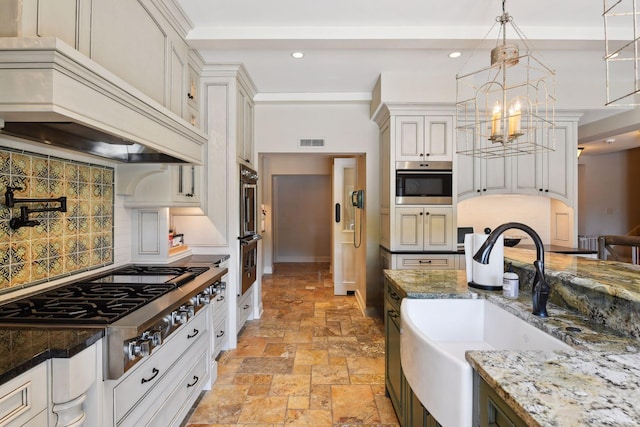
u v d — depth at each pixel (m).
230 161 3.13
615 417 0.66
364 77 3.50
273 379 2.56
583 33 2.49
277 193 8.06
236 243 3.14
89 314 1.34
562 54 2.93
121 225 2.39
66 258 1.85
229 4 2.21
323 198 8.05
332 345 3.20
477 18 2.39
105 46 1.51
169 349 1.68
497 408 0.86
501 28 2.49
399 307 1.92
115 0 1.58
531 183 3.88
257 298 3.97
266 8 2.26
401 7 2.26
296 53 2.93
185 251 2.98
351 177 5.04
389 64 3.19
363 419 2.08
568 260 1.93
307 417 2.10
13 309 1.39
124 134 1.41
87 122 1.19
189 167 2.76
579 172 6.98
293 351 3.06
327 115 4.10
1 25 1.09
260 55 2.96
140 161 2.19
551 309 1.42
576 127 3.81
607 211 6.85
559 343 1.16
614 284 1.23
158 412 1.56
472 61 3.12
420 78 3.42
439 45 2.64
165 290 1.71
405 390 1.79
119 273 2.12
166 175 2.38
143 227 2.56
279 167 6.54
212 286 2.24
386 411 2.16
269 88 3.79
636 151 6.64
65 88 1.10
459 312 1.72
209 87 3.12
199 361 2.15
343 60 3.09
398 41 2.56
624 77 3.51
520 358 0.95
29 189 1.61
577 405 0.70
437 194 3.59
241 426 2.02
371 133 4.12
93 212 2.08
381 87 3.41
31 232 1.62
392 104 3.46
